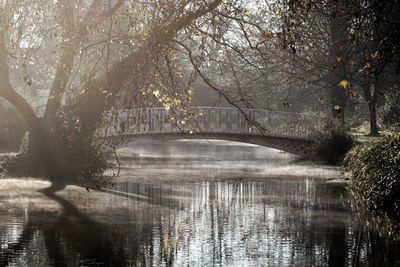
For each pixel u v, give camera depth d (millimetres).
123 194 26516
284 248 16938
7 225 19203
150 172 36438
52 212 21500
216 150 59719
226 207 23594
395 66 33375
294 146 46812
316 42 55438
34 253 15984
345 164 36781
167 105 23766
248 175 35750
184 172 37000
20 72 57125
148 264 15234
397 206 21266
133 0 25672
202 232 18844
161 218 21016
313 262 15562
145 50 24766
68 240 17469
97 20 27000
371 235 18562
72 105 30828
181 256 15992
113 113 26109
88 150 30703
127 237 17984
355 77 47625
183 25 24891
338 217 21547
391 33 16188
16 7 28156
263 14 39094
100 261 15383
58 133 30750
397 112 59906
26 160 31297
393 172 22141
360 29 16688
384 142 25609
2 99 46562
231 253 16375
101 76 28797
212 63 56375
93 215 21250
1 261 15195
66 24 26938
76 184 28891
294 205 24203
